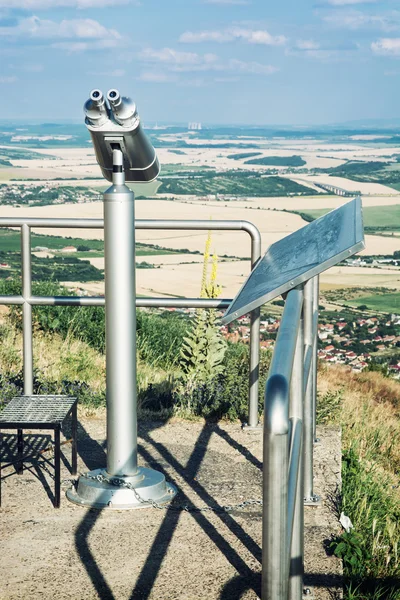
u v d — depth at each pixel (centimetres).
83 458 379
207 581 252
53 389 525
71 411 352
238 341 1108
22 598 239
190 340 670
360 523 338
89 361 737
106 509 312
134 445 326
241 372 632
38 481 345
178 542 282
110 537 286
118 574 256
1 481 344
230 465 374
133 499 316
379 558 301
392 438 717
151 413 471
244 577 255
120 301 311
